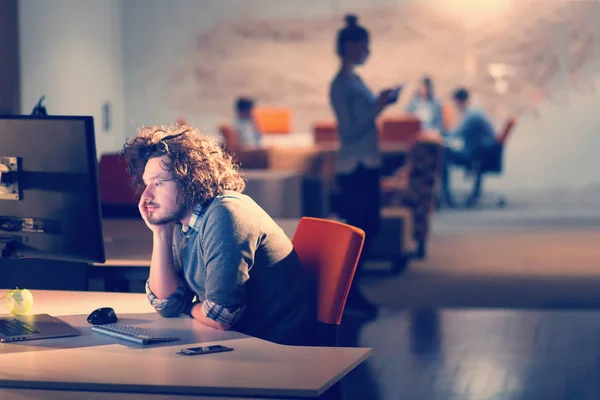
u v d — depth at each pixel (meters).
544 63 13.33
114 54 11.91
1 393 1.85
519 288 6.62
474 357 4.75
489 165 11.91
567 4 13.23
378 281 6.95
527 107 13.38
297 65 13.62
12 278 3.38
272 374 1.89
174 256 2.57
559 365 4.59
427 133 11.77
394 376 4.39
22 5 7.11
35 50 7.55
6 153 2.52
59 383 1.85
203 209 2.46
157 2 13.50
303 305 2.57
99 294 2.83
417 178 7.89
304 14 13.57
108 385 1.83
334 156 8.42
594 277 7.04
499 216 11.08
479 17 13.35
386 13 13.44
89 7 10.20
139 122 13.55
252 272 2.47
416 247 8.58
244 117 10.69
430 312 5.85
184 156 2.45
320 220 2.79
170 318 2.47
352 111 5.54
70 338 2.22
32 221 2.53
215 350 2.08
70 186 2.46
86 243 2.48
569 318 5.65
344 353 2.06
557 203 12.34
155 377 1.87
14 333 2.23
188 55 13.61
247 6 13.61
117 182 5.26
